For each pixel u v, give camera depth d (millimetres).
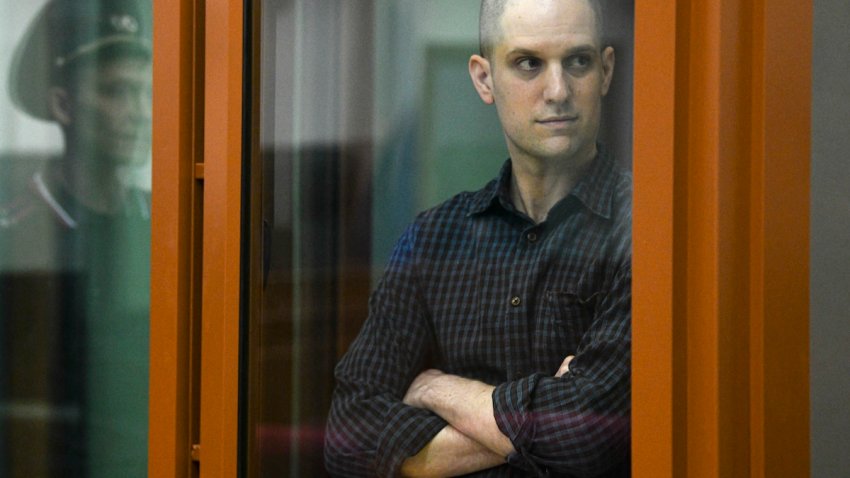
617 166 1563
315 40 1786
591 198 1582
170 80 1838
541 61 1614
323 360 1762
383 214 1741
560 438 1568
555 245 1603
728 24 1461
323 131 1780
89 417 2070
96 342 2068
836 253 1506
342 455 1729
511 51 1639
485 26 1663
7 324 2119
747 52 1474
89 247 2082
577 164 1592
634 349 1516
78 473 2076
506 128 1649
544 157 1614
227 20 1790
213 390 1806
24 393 2104
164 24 1841
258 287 1801
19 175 2115
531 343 1605
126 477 2051
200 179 1853
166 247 1843
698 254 1485
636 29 1520
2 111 2121
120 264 2062
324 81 1780
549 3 1605
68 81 2092
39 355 2098
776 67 1460
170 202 1841
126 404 2049
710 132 1468
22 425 2105
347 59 1768
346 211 1764
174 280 1836
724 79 1459
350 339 1746
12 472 2119
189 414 1848
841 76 1513
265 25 1813
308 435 1763
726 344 1461
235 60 1787
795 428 1475
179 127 1833
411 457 1662
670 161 1485
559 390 1575
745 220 1477
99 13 2070
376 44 1748
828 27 1502
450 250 1683
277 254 1800
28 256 2111
